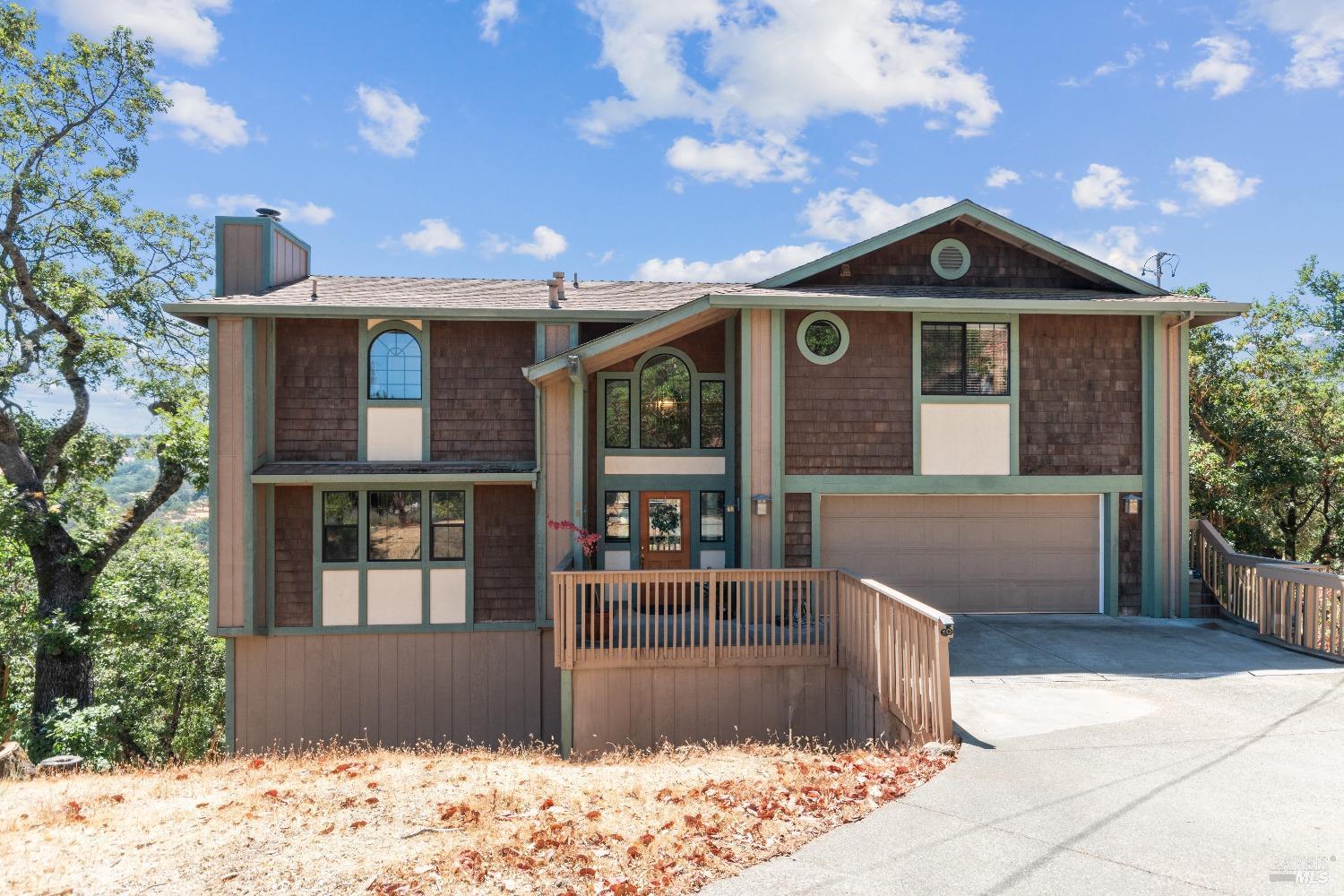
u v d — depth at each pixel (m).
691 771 5.95
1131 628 9.87
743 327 10.17
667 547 11.35
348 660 10.65
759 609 10.02
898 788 4.85
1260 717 6.32
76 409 16.53
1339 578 8.30
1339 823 4.27
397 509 10.77
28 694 16.27
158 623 15.87
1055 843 4.05
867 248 10.58
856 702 7.95
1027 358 10.58
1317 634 8.60
